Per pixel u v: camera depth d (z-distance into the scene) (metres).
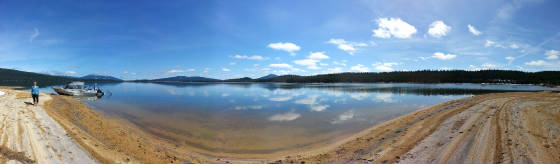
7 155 5.83
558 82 100.69
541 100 20.97
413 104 26.16
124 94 44.38
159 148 9.32
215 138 11.90
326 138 11.89
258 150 10.07
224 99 33.66
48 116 11.93
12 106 14.24
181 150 9.66
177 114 19.08
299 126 14.79
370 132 12.39
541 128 9.92
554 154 6.91
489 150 7.57
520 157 6.80
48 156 6.22
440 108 19.59
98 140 8.70
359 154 8.59
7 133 7.73
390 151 8.50
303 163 8.12
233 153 9.63
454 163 6.77
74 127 10.17
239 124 15.31
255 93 48.66
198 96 39.50
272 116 18.38
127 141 9.45
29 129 8.51
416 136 10.24
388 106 24.50
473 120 12.49
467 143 8.46
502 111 14.90
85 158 6.48
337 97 36.69
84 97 36.03
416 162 7.12
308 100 31.88
